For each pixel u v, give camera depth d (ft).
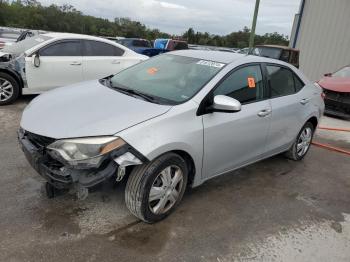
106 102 10.66
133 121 9.50
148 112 9.95
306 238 10.75
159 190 10.12
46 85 23.26
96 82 13.20
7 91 22.09
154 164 9.68
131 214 10.78
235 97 12.17
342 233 11.28
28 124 9.99
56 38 23.50
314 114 16.55
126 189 9.84
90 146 8.86
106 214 10.68
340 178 15.94
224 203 12.25
